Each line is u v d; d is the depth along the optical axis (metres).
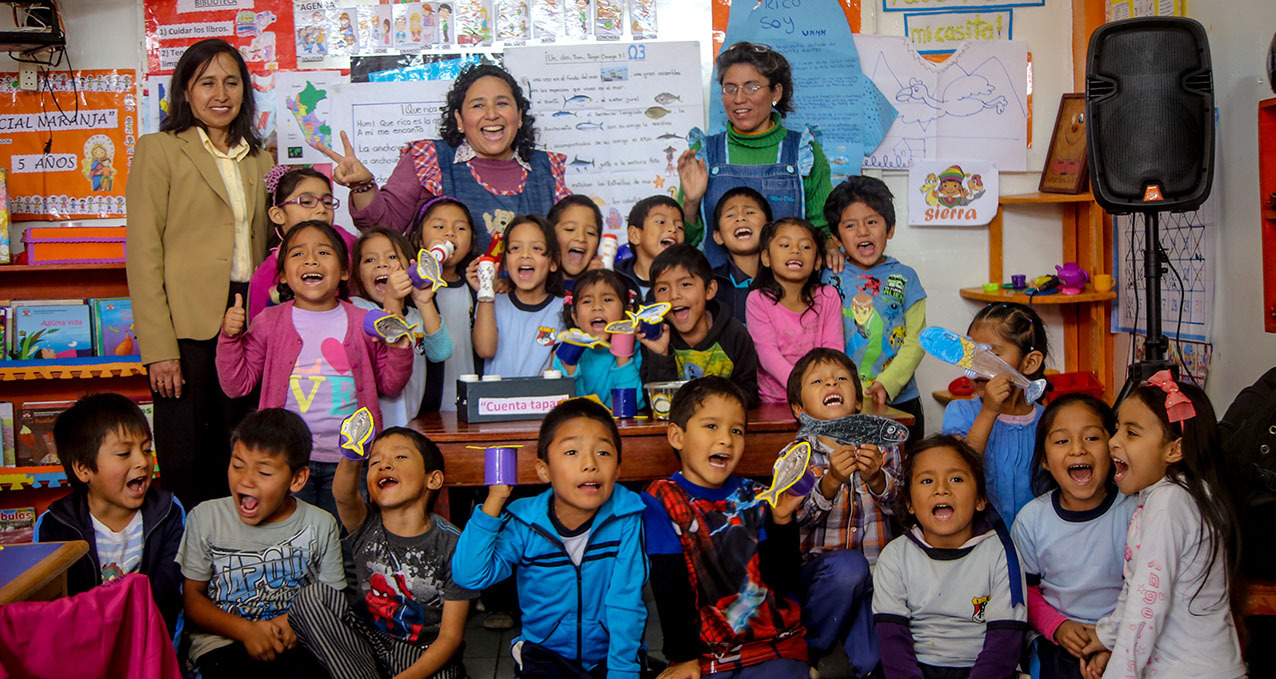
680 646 2.45
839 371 2.75
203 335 3.32
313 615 2.36
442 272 3.37
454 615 2.44
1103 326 4.17
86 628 1.72
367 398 3.01
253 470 2.47
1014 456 2.73
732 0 4.09
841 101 4.13
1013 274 4.30
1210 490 2.22
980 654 2.34
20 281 3.98
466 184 3.69
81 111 4.01
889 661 2.39
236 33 4.02
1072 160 4.06
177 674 1.86
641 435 2.82
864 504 2.67
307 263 2.95
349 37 4.05
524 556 2.42
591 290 3.13
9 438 3.89
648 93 4.09
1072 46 4.22
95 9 3.99
